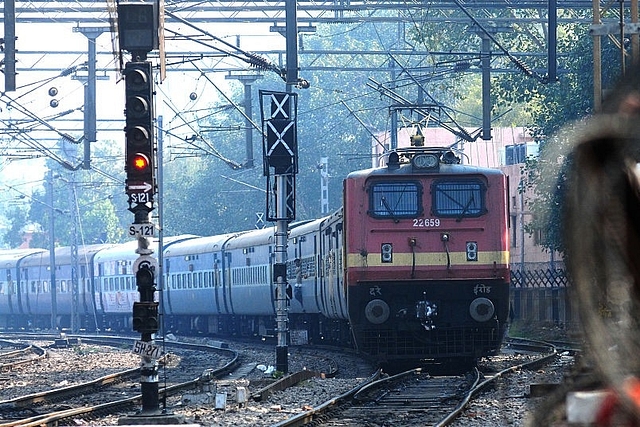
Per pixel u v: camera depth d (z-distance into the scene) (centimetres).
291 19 6631
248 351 10050
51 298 16562
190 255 12862
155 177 3838
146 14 3825
